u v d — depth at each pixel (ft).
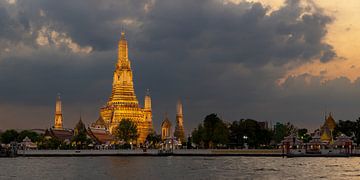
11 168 470.39
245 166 480.64
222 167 467.93
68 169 453.58
